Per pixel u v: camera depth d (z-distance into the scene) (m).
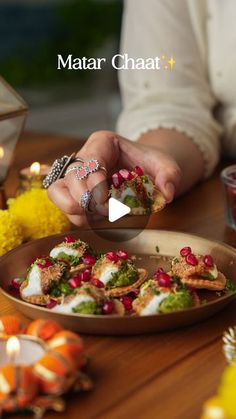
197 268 0.74
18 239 0.82
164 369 0.60
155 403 0.56
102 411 0.55
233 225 0.91
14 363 0.58
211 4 1.15
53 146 1.26
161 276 0.70
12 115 0.87
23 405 0.53
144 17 1.18
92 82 2.58
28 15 2.52
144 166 0.89
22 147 1.26
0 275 0.74
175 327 0.66
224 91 1.19
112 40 2.54
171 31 1.17
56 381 0.53
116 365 0.61
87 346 0.64
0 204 0.93
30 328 0.60
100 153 0.87
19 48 2.53
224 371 0.60
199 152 1.08
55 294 0.72
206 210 0.98
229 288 0.74
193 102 1.15
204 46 1.19
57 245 0.81
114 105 2.28
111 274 0.75
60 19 2.52
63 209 0.83
